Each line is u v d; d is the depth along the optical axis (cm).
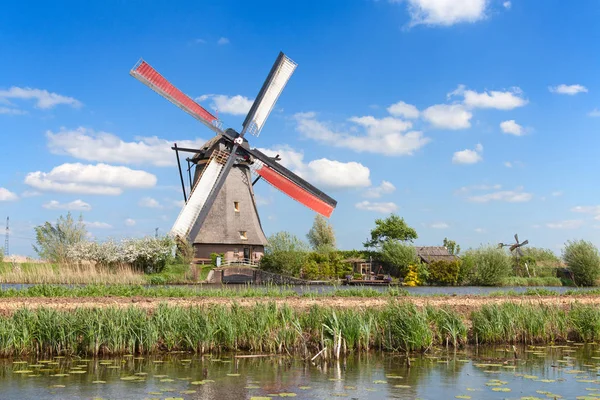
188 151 4903
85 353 1556
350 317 1681
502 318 1850
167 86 4175
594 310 1953
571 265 5881
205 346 1611
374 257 6122
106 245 4781
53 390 1208
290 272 5038
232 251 5219
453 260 5859
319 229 8044
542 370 1438
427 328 1692
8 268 4034
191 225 4569
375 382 1302
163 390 1216
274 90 4691
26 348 1539
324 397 1176
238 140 4625
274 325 1706
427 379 1338
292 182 4606
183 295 2416
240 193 5284
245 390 1226
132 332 1581
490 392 1221
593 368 1462
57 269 4181
